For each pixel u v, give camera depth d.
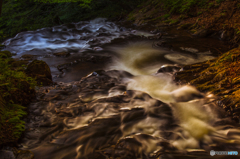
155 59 7.92
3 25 18.53
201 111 4.07
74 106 4.45
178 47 8.71
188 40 9.55
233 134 3.40
